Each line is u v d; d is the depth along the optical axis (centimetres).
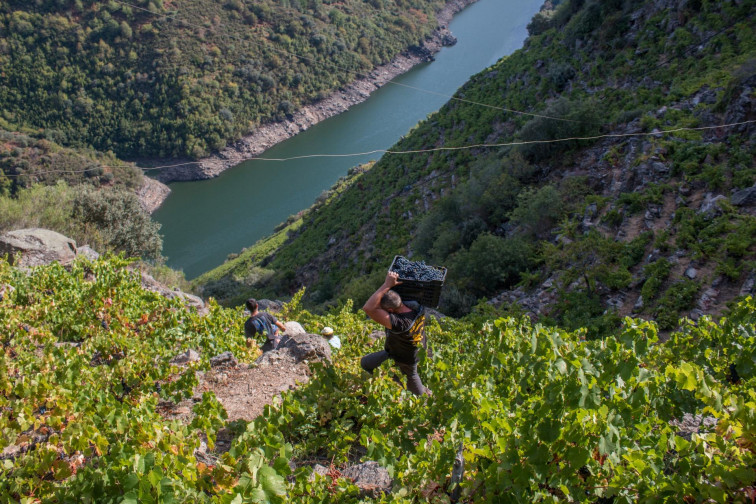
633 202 2397
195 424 506
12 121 12319
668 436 412
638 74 3825
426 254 3547
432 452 417
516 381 538
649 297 1914
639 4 4462
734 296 1748
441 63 13975
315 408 554
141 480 339
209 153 11912
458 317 2517
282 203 9669
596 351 562
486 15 16188
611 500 386
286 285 5191
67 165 8950
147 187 10225
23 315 997
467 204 3459
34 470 434
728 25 3450
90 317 1056
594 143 3256
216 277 6719
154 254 3180
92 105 12462
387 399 552
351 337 1037
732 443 384
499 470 362
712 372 618
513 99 4966
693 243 2016
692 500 341
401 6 15400
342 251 5047
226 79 12712
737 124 2472
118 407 512
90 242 2750
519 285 2509
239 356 888
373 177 5925
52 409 578
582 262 2270
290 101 12838
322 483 409
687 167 2405
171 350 952
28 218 2666
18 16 12925
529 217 2831
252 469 371
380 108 12544
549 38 5734
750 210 2036
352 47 13750
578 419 387
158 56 12838
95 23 13112
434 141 5522
